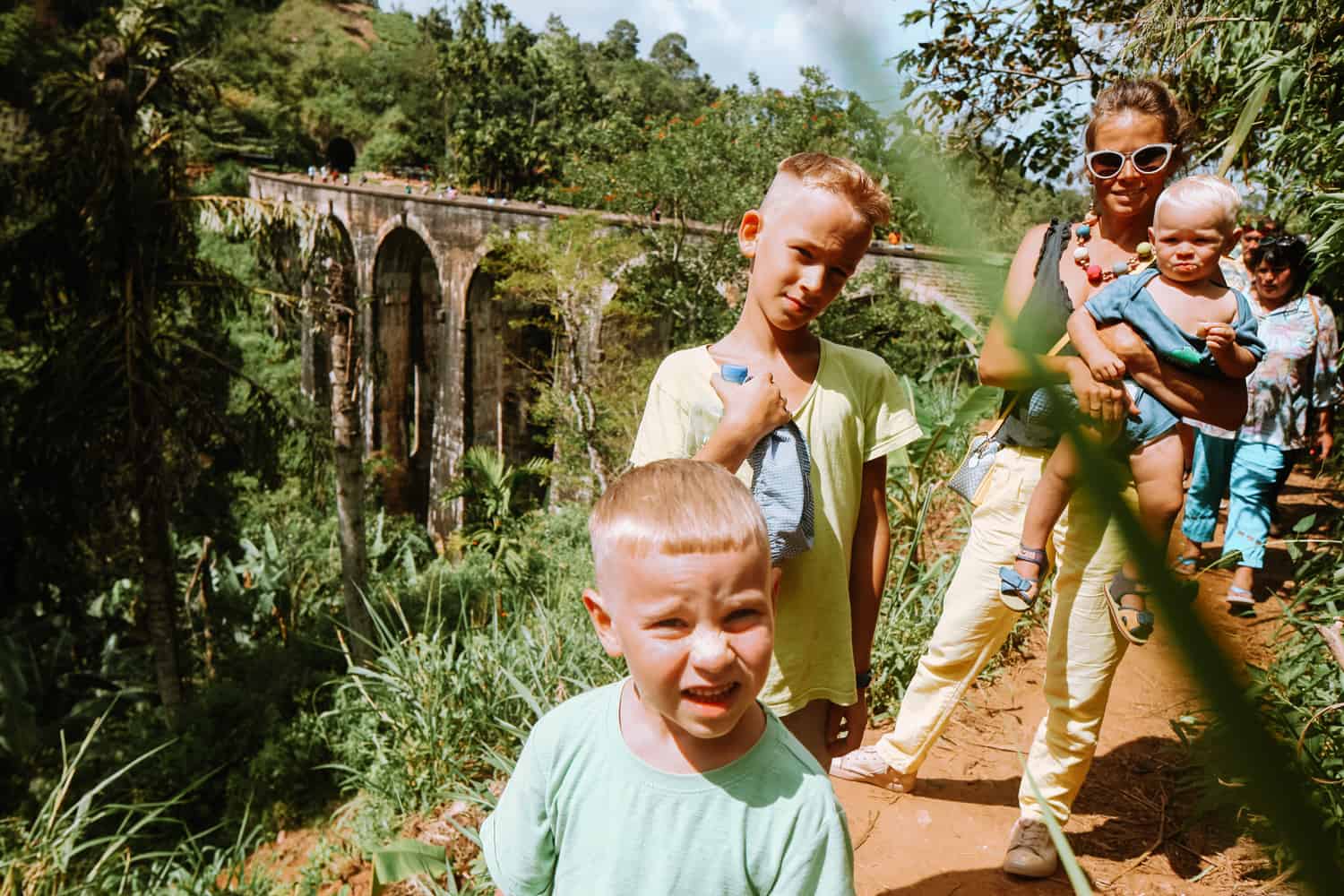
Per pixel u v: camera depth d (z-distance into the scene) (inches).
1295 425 193.0
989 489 118.7
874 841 125.3
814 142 751.7
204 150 677.3
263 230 588.4
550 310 884.6
